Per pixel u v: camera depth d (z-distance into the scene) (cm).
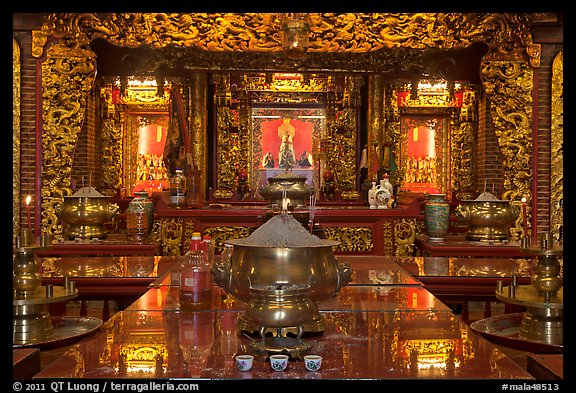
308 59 1071
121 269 538
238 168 1238
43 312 372
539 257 390
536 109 846
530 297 390
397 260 607
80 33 825
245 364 265
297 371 265
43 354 512
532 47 841
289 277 305
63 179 827
